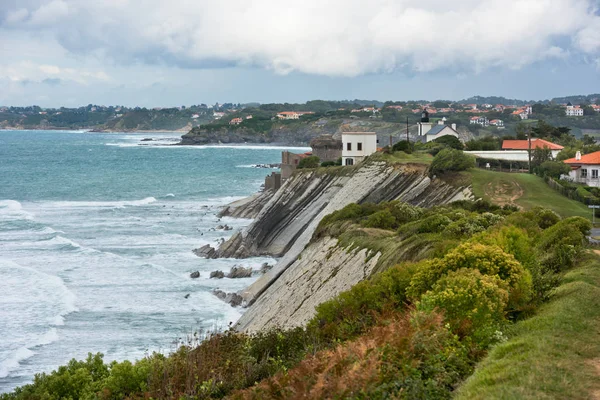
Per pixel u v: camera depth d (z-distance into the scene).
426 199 72.56
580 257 28.36
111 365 28.78
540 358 14.74
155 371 24.67
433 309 18.27
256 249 81.69
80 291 58.12
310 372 14.55
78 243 82.56
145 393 22.55
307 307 46.38
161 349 42.94
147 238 87.31
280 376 16.14
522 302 21.03
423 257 36.72
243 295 57.06
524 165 90.56
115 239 86.12
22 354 41.84
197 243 84.00
